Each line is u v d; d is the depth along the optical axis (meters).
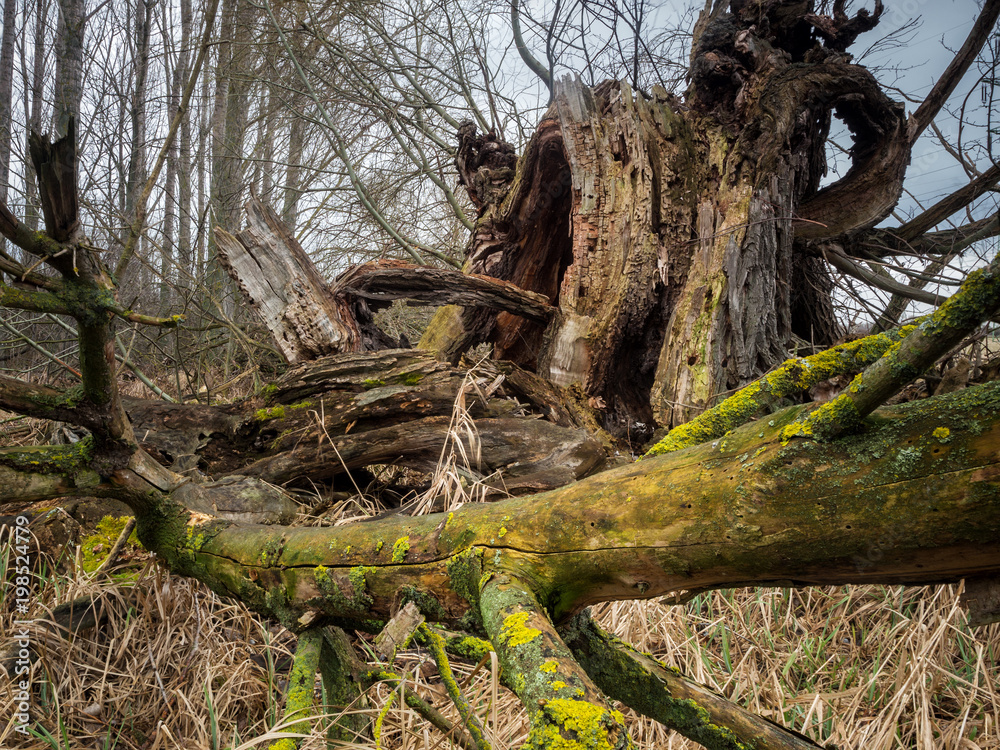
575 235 3.78
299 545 1.51
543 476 2.79
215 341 5.51
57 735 1.88
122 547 2.49
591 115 3.82
